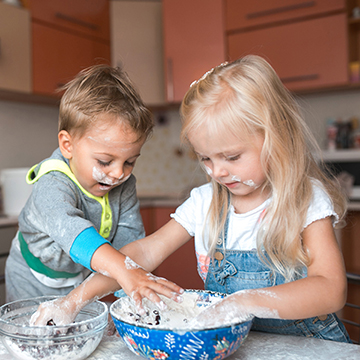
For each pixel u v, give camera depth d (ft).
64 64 8.61
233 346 1.94
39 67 8.11
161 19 10.27
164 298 2.58
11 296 3.65
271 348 2.21
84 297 2.41
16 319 2.41
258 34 9.00
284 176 2.60
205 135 2.49
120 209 3.56
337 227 3.12
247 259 2.88
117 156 2.87
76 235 2.47
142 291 2.17
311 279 2.26
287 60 8.74
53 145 9.89
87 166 2.92
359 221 7.95
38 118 9.55
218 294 2.51
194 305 2.54
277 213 2.62
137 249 2.96
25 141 9.25
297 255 2.56
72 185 3.09
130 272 2.27
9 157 8.91
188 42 9.68
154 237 3.10
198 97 2.55
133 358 2.14
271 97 2.59
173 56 9.82
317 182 2.84
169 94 9.93
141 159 11.85
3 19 7.45
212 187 3.21
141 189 11.84
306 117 9.87
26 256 3.55
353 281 3.65
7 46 7.53
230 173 2.53
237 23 9.21
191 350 1.86
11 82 7.62
